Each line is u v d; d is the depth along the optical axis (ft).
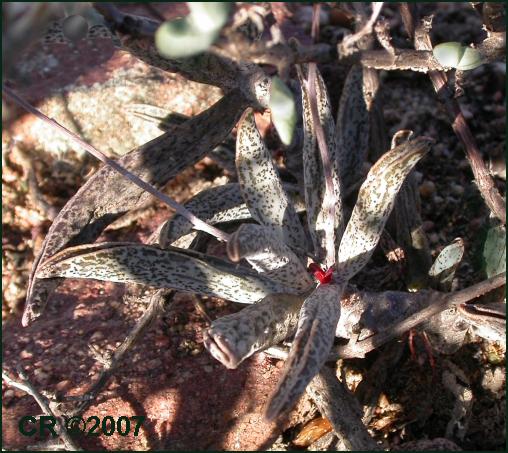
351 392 0.54
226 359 0.40
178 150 0.52
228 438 0.53
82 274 0.47
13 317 0.67
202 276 0.48
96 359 0.58
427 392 0.56
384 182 0.45
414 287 0.57
